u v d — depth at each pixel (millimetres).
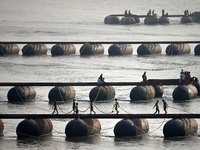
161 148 198875
